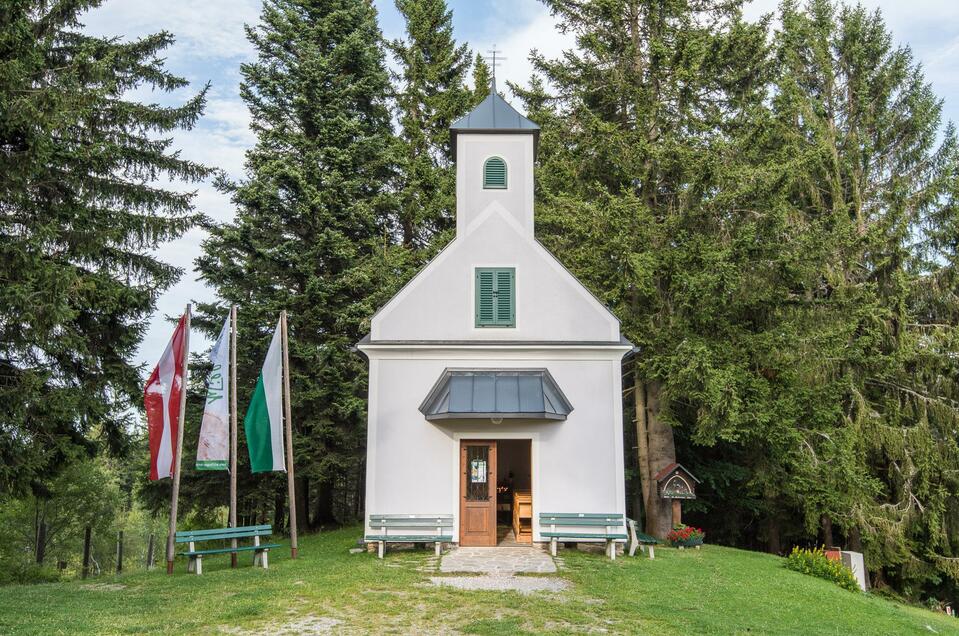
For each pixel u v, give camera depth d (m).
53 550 34.25
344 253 22.47
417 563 14.15
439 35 30.09
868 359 20.67
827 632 10.77
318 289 22.08
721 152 19.30
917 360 22.00
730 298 18.59
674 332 18.78
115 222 17.42
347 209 23.38
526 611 10.34
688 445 24.17
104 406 16.47
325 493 24.64
